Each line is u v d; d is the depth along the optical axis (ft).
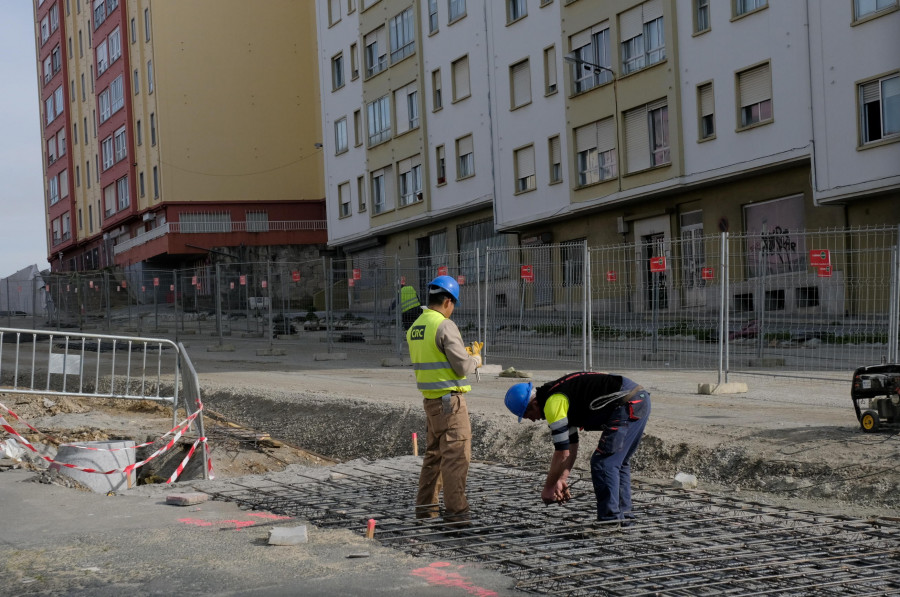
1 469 31.09
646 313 59.77
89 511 24.50
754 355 57.41
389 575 17.79
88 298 116.37
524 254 68.44
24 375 63.16
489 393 48.34
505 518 23.75
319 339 92.84
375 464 33.65
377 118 132.16
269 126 168.96
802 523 22.57
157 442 35.78
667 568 18.56
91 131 200.13
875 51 69.46
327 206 146.82
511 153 106.73
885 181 69.00
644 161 90.07
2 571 18.39
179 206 163.53
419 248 129.18
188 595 16.60
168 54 163.53
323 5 143.02
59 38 214.69
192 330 107.86
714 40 82.12
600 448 22.25
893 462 26.81
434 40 118.52
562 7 98.17
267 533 21.75
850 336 53.26
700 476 29.63
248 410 49.55
